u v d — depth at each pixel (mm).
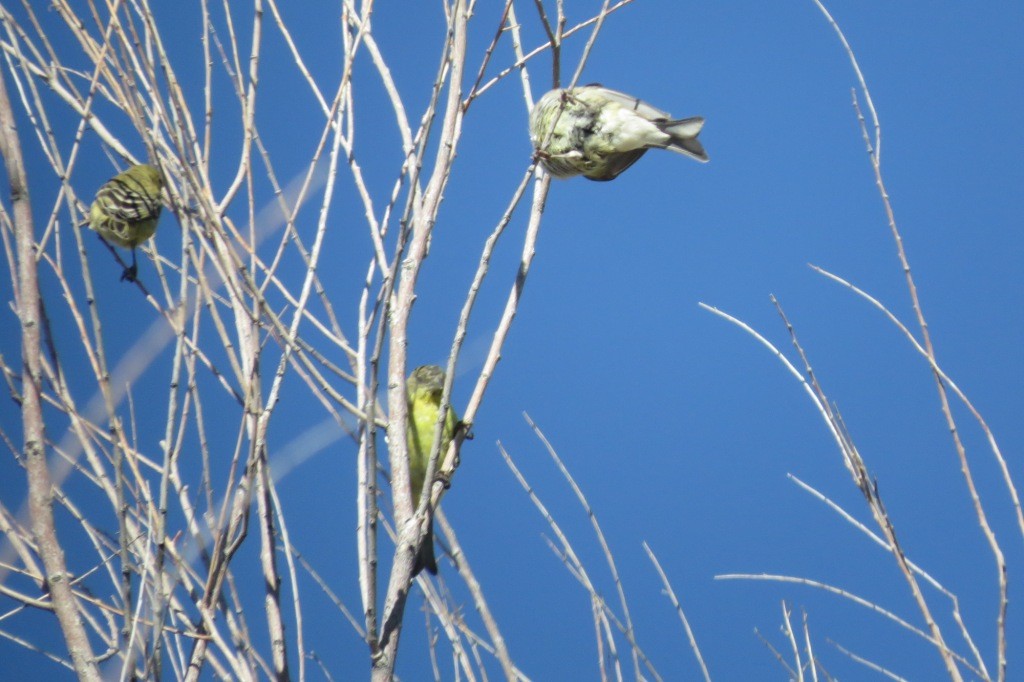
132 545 8133
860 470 7629
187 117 8391
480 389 9289
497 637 7566
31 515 7395
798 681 7762
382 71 9234
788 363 7988
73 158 8117
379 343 7449
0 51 8680
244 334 8320
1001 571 7008
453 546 7883
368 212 8852
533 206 9742
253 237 8438
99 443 8078
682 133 10125
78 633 7219
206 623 7566
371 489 7375
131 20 8438
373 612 7379
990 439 7508
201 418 8203
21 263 7812
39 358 7664
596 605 8125
